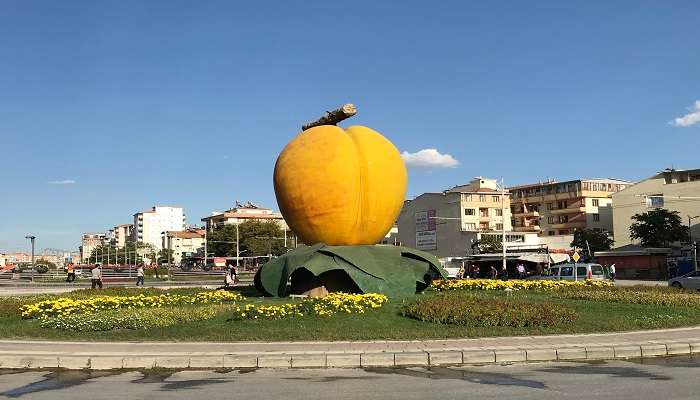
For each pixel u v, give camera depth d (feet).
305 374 35.32
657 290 80.84
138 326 48.70
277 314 52.34
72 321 50.08
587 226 288.92
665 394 29.55
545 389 30.86
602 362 38.93
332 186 66.39
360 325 48.85
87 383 33.37
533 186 313.12
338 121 73.97
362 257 65.77
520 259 186.09
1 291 115.55
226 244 354.95
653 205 234.17
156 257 457.27
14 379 34.65
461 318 49.85
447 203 275.18
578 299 69.26
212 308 57.11
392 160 69.41
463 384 32.19
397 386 31.78
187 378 34.47
